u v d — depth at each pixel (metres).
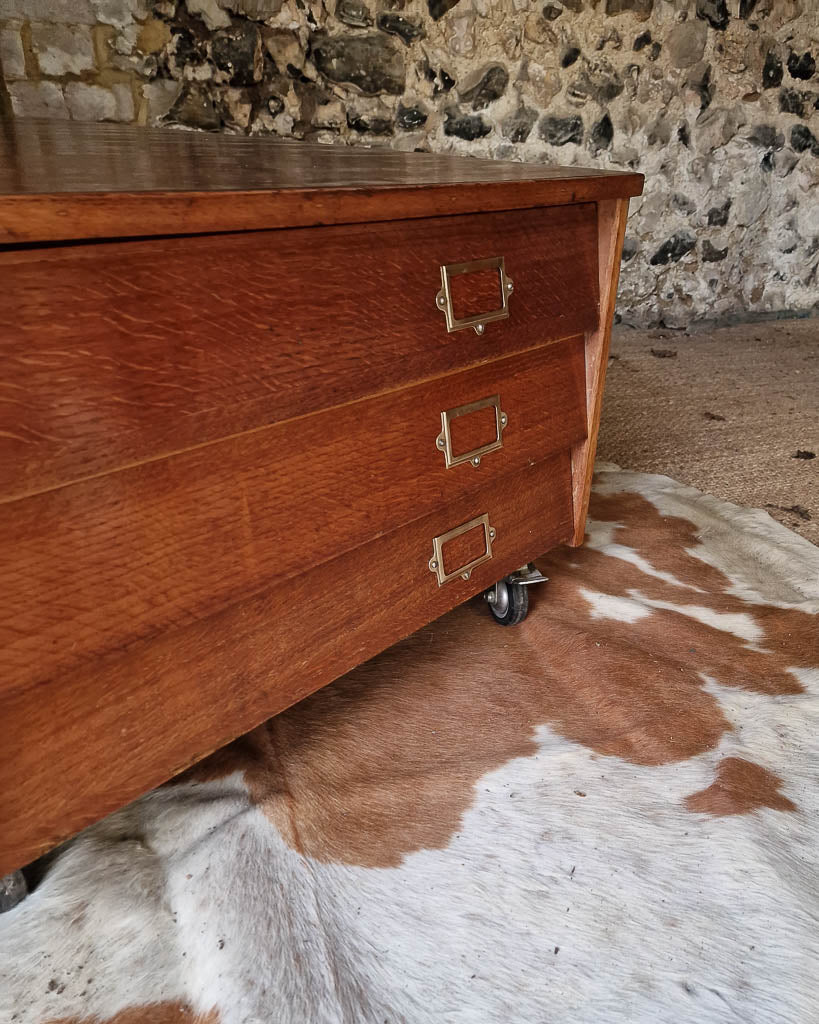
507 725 0.96
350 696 1.01
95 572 0.58
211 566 0.66
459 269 0.78
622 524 1.45
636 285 2.68
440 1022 0.62
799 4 2.46
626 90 2.41
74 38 1.78
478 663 1.08
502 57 2.26
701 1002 0.63
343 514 0.75
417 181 0.72
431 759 0.90
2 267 0.49
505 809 0.83
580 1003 0.64
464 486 0.88
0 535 0.53
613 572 1.29
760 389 2.16
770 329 2.77
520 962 0.67
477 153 2.35
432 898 0.73
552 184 0.83
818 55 2.54
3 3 1.70
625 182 0.92
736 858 0.76
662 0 2.33
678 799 0.84
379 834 0.80
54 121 1.64
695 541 1.39
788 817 0.81
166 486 0.61
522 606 1.13
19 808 0.59
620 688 1.00
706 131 2.54
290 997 0.63
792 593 1.25
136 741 0.65
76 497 0.56
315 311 0.67
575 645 1.09
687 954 0.67
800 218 2.75
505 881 0.74
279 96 2.06
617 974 0.66
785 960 0.67
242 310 0.62
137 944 0.67
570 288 0.93
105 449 0.56
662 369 2.32
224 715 0.71
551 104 2.36
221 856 0.76
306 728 0.95
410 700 1.00
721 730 0.94
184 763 0.69
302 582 0.75
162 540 0.62
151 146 1.06
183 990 0.64
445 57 2.20
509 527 0.99
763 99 2.55
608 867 0.76
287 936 0.68
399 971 0.66
